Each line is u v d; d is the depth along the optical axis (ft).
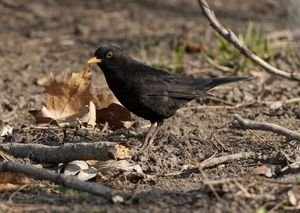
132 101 39.19
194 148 35.99
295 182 29.09
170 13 73.92
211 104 45.96
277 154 33.99
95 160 33.01
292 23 45.03
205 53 58.80
